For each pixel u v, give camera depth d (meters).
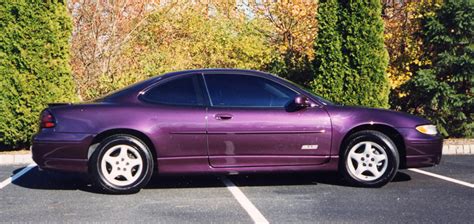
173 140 5.95
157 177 7.05
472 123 10.68
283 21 12.30
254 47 11.77
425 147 6.29
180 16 13.27
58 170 5.96
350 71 9.73
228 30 12.55
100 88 10.83
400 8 12.02
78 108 6.03
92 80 12.05
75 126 5.91
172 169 5.97
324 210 5.20
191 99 6.13
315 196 5.83
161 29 13.12
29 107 9.16
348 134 6.24
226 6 13.52
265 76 6.32
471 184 6.48
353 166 6.27
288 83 6.33
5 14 9.00
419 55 10.99
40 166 5.99
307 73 10.86
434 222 4.77
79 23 12.31
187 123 5.95
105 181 5.91
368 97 9.69
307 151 6.11
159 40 13.09
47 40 9.21
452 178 6.88
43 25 9.16
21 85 9.05
